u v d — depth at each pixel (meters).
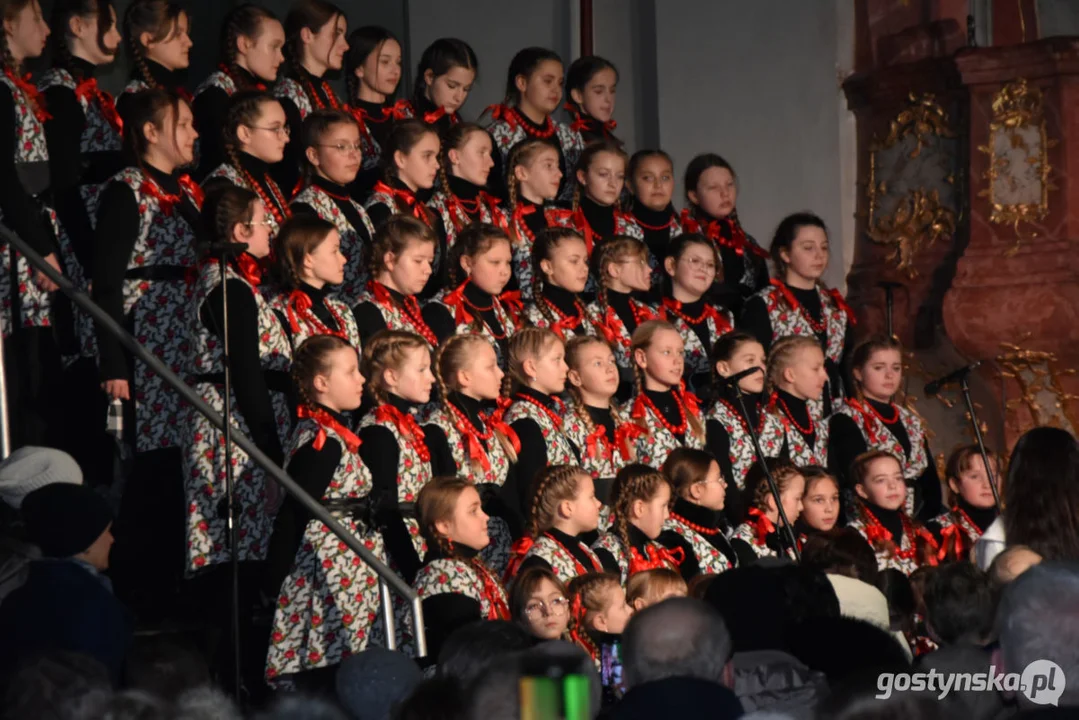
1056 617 7.14
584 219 20.92
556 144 22.03
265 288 16.23
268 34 19.03
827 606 9.27
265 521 15.15
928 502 20.98
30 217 15.78
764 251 22.61
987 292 23.91
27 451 12.38
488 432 16.50
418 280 17.20
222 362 14.47
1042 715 6.87
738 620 9.18
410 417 15.69
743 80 27.30
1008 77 24.11
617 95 27.81
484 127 21.73
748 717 7.72
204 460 15.05
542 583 14.24
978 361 24.16
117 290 15.48
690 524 17.42
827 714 7.68
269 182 17.58
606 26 27.83
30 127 16.53
